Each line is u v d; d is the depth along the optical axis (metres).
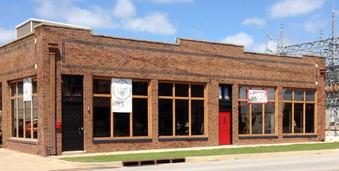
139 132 26.66
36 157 22.75
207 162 22.00
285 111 33.97
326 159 23.41
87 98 24.62
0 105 29.67
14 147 26.81
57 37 23.78
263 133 32.62
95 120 25.09
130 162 20.73
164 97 27.67
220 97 30.30
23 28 28.61
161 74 27.41
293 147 29.39
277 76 33.31
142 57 26.72
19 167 19.23
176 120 28.19
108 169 18.83
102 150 25.05
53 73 23.50
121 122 26.02
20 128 26.69
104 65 25.30
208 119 29.48
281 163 21.14
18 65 26.22
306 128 35.25
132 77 26.28
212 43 29.81
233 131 30.69
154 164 21.08
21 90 26.55
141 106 26.84
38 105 23.73
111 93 25.64
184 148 27.89
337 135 49.69
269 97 33.12
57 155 23.38
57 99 23.66
